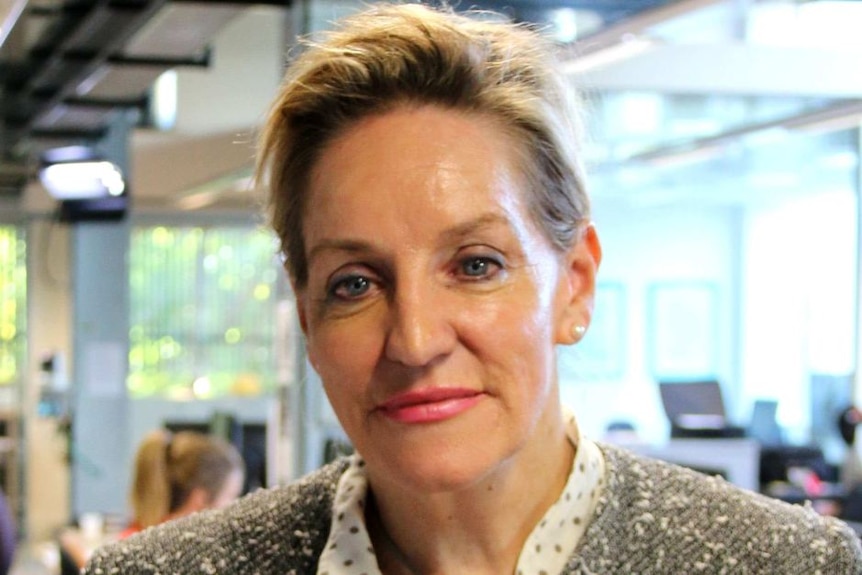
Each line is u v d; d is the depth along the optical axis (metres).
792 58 5.64
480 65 0.97
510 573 1.04
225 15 4.86
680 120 6.96
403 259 0.94
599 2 3.97
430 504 1.03
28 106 7.18
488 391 0.95
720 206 13.05
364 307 0.96
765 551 1.02
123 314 12.61
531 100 0.99
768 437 10.54
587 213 1.06
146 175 9.36
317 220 0.98
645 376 13.38
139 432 11.86
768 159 9.18
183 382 13.15
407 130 0.96
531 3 2.69
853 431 8.27
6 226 12.70
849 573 1.02
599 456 1.08
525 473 1.03
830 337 10.88
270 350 13.31
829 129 7.34
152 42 5.53
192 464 4.79
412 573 1.08
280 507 1.15
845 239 10.70
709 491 1.07
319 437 3.86
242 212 12.95
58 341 12.75
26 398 12.62
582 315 1.06
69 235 12.63
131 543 1.15
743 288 12.79
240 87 6.26
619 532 1.04
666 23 4.52
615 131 7.31
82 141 8.42
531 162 0.99
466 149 0.96
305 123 0.99
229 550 1.12
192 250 13.21
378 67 0.96
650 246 13.23
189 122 7.41
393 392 0.95
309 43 1.03
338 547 1.06
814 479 7.77
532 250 0.97
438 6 1.06
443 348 0.93
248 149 1.20
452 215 0.94
